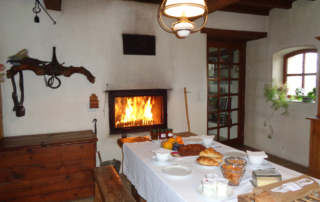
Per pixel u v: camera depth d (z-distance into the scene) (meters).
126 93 3.13
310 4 3.30
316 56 3.42
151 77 3.33
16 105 2.59
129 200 1.16
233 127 4.53
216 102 4.21
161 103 3.43
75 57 2.88
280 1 3.50
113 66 3.08
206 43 3.74
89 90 2.97
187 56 3.57
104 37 3.01
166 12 1.64
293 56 3.79
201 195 1.10
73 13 2.84
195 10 1.64
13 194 2.26
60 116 2.86
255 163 1.50
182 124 3.62
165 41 3.39
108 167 1.63
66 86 2.86
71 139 2.50
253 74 4.34
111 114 3.07
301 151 3.52
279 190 1.00
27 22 2.64
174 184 1.26
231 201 1.07
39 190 2.35
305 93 3.60
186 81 3.60
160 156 1.58
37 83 2.73
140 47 3.20
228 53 4.29
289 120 3.69
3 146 2.22
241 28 3.88
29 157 2.28
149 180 1.52
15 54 2.61
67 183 2.46
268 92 3.81
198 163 1.54
